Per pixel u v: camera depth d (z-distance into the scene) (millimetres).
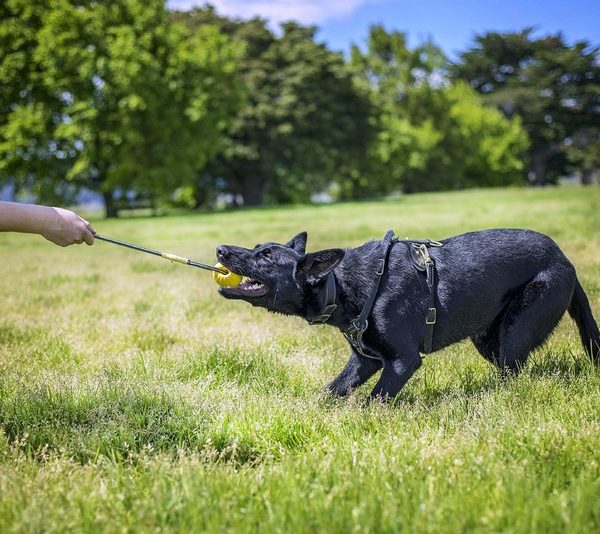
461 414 4109
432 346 4695
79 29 37125
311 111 48969
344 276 4559
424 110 72062
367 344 4551
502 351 4863
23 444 3676
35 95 38656
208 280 10461
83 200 47344
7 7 38031
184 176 41000
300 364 5398
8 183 41469
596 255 10758
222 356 5465
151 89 38438
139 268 12570
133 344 6430
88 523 2777
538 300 4789
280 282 4543
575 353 5605
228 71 41062
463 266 4664
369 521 2660
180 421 3998
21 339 6738
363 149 53906
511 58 87375
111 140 39219
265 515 2826
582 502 2723
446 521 2689
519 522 2613
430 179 70875
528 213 21938
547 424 3709
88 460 3496
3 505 2945
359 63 73188
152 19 39719
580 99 80375
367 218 24797
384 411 4121
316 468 3285
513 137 74375
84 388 4656
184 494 2959
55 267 13414
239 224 25078
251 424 3965
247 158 48281
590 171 81188
